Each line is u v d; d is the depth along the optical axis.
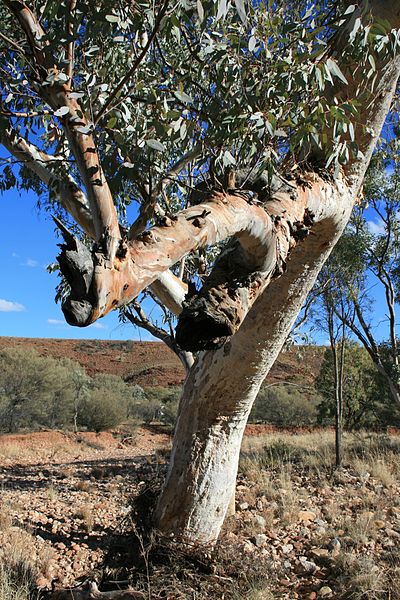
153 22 2.95
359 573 5.16
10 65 3.86
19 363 24.05
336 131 3.10
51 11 2.95
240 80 2.99
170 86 3.52
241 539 6.29
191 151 4.71
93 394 26.22
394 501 8.17
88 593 4.59
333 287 11.98
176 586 4.63
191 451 5.05
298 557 5.93
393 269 13.34
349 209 4.07
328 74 2.98
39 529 7.11
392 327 13.71
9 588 4.72
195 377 5.16
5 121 3.66
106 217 2.59
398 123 4.60
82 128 2.65
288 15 3.91
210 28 3.26
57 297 6.81
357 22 3.10
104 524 7.36
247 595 4.60
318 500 8.53
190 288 1.96
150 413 30.33
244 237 2.07
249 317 4.69
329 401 22.91
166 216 1.83
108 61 3.81
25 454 17.59
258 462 11.75
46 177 5.06
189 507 5.00
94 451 19.97
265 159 2.71
